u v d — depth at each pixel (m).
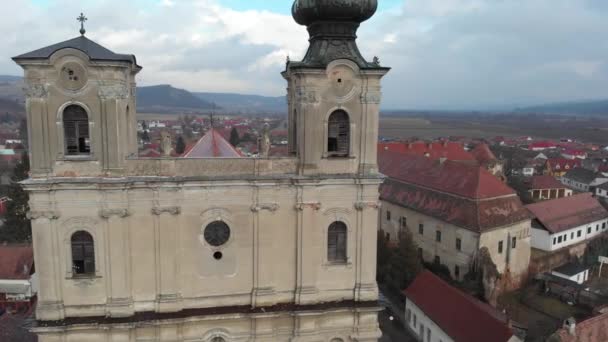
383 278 67.25
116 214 29.88
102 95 28.94
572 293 66.44
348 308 33.53
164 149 31.31
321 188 32.56
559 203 89.75
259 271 32.56
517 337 43.66
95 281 30.41
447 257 69.06
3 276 62.72
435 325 51.97
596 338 44.19
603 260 82.44
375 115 32.56
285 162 32.41
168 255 31.03
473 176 70.31
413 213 76.00
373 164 33.00
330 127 32.66
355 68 31.66
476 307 49.09
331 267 33.56
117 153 29.50
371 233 33.62
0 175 132.38
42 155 28.89
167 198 30.58
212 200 31.44
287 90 35.72
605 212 94.12
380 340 55.88
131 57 30.08
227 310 32.25
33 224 29.34
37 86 28.33
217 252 32.03
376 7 33.22
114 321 30.44
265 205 32.03
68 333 30.20
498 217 66.62
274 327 33.16
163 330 31.33
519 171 172.50
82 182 29.08
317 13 32.59
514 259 69.06
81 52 28.30
